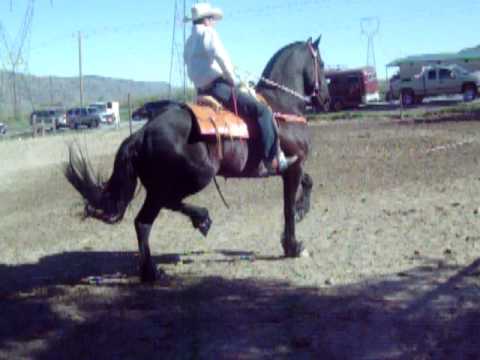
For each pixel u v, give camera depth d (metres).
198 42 7.38
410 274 7.22
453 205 10.35
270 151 7.45
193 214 7.75
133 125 39.91
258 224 10.09
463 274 7.13
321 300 6.60
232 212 11.07
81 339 5.97
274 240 9.08
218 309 6.51
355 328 5.88
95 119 44.78
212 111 7.23
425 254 7.92
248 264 8.02
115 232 10.32
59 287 7.54
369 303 6.43
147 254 7.41
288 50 8.08
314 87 8.34
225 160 7.34
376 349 5.47
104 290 7.32
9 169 20.27
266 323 6.11
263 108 7.40
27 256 9.16
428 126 24.08
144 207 7.34
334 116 32.75
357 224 9.60
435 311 6.15
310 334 5.80
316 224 9.79
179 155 7.02
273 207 11.23
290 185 8.05
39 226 11.17
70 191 15.08
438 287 6.77
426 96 39.97
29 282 7.84
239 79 7.47
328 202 11.37
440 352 5.36
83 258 8.87
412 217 9.74
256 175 7.70
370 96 42.19
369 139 21.03
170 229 10.16
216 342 5.76
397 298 6.53
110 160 20.31
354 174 14.28
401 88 40.56
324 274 7.44
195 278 7.55
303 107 8.20
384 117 30.56
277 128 7.54
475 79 38.59
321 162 16.52
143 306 6.73
